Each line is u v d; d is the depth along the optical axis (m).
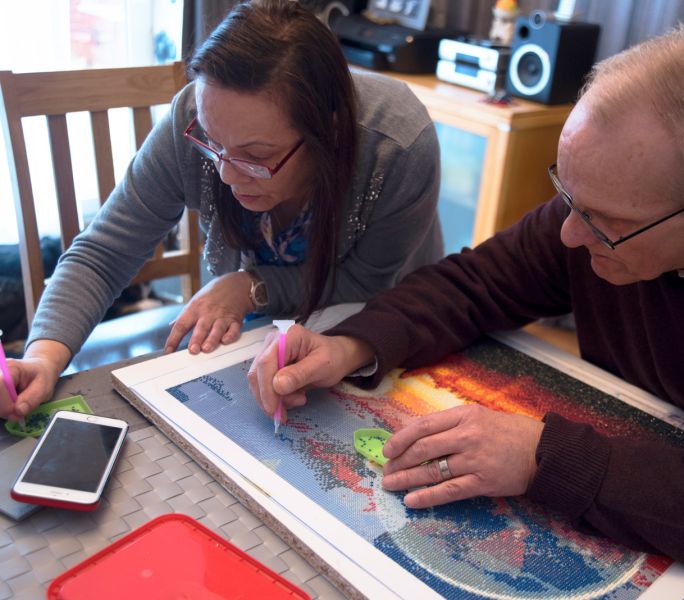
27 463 0.64
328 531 0.61
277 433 0.73
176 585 0.55
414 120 1.02
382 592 0.56
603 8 2.21
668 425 0.81
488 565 0.60
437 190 1.09
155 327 1.25
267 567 0.57
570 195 0.68
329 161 0.87
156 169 1.00
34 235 1.19
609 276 0.73
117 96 1.23
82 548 0.58
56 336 0.87
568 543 0.64
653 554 0.64
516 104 2.01
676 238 0.65
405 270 1.33
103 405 0.77
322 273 0.96
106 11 1.85
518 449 0.67
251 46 0.78
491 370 0.90
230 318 0.94
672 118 0.59
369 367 0.84
